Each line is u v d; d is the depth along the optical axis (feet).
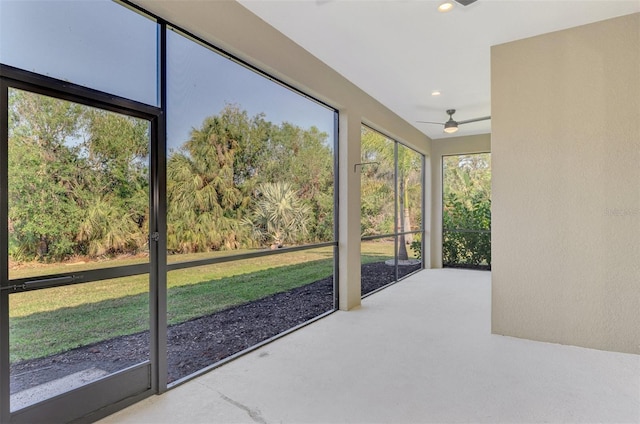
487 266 22.90
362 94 14.58
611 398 6.97
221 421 6.26
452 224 23.97
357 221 14.25
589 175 9.62
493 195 10.80
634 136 9.14
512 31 9.88
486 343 9.98
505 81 10.60
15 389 5.37
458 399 6.95
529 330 10.34
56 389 5.82
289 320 11.38
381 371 8.20
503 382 7.64
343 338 10.42
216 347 8.82
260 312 10.25
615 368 8.32
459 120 19.07
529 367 8.39
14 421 5.32
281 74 10.11
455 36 10.14
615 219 9.36
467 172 23.43
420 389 7.36
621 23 9.18
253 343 9.93
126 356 6.82
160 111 7.39
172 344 7.78
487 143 22.24
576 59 9.70
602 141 9.46
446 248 24.18
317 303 12.74
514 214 10.53
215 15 8.04
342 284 13.57
